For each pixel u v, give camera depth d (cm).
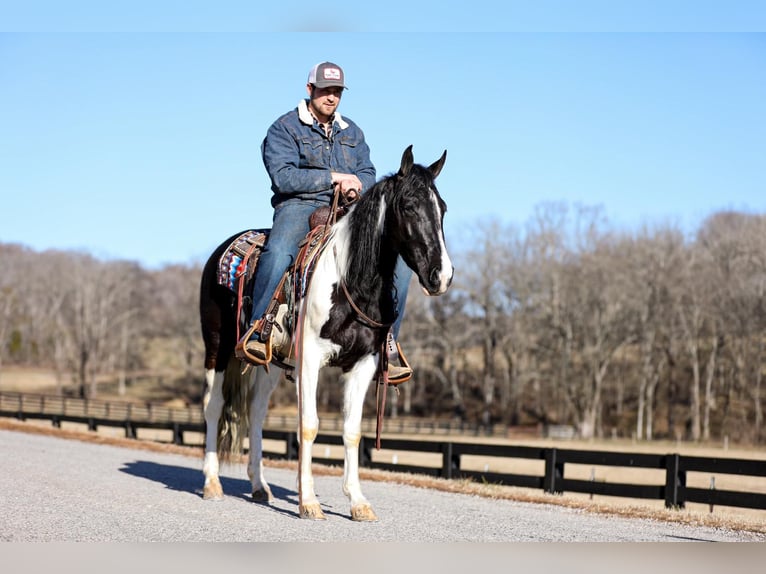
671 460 1075
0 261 10962
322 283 731
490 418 7306
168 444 1995
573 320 6512
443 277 671
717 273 6519
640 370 6800
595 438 6388
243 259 857
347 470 774
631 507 973
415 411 7694
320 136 823
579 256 6650
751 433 6188
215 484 896
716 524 855
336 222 769
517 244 6938
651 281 6391
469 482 1226
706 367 6969
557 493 1201
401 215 688
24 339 10225
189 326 8862
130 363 9706
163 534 669
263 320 786
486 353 7162
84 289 8744
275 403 7800
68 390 8650
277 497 942
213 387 906
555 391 7112
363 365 751
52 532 659
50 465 1228
